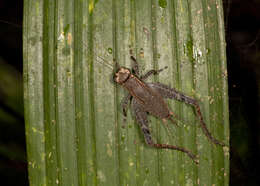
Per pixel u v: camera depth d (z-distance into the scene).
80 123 0.23
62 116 0.23
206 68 0.23
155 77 0.24
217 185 0.23
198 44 0.23
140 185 0.23
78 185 0.23
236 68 0.25
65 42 0.23
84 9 0.23
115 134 0.23
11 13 0.26
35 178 0.23
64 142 0.23
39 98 0.23
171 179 0.23
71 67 0.23
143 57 0.24
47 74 0.23
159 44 0.23
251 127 0.25
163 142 0.24
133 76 0.24
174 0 0.23
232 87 0.25
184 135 0.23
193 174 0.23
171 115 0.24
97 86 0.23
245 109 0.25
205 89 0.23
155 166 0.23
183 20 0.23
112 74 0.23
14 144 0.25
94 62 0.23
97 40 0.23
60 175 0.23
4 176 0.25
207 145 0.23
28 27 0.23
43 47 0.23
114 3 0.23
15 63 0.25
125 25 0.23
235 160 0.25
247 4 0.25
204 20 0.23
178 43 0.23
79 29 0.23
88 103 0.23
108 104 0.23
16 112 0.25
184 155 0.23
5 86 0.25
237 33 0.26
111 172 0.23
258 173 0.25
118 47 0.23
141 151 0.23
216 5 0.23
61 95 0.23
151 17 0.23
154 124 0.24
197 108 0.23
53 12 0.23
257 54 0.26
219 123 0.23
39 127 0.23
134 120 0.24
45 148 0.23
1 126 0.25
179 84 0.24
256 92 0.25
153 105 0.24
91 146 0.23
